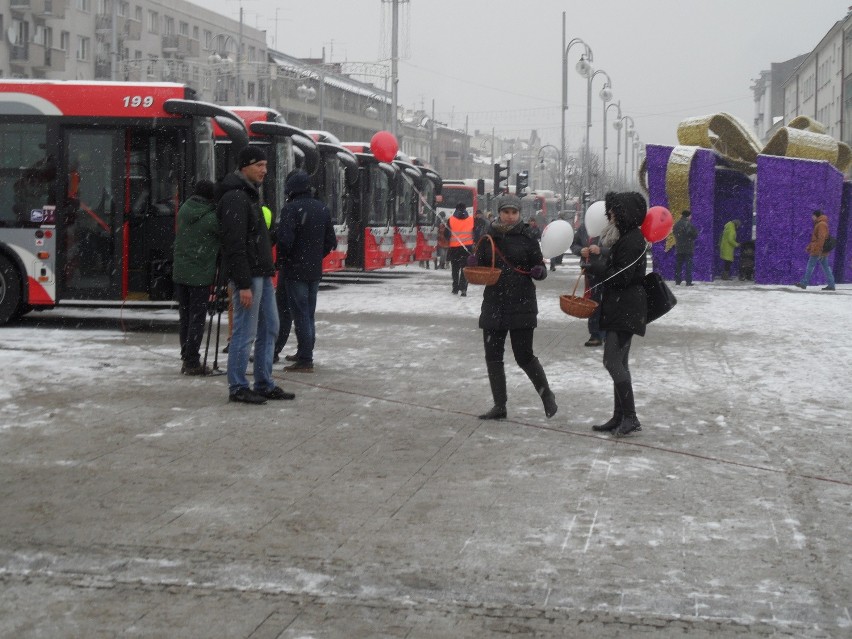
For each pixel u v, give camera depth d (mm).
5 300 16641
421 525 6199
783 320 19672
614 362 8938
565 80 60094
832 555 5715
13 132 16594
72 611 4785
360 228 30156
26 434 8531
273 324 10289
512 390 11172
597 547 5816
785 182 30953
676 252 30531
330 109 106438
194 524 6148
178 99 16531
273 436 8609
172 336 15734
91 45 75875
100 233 16562
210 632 4559
